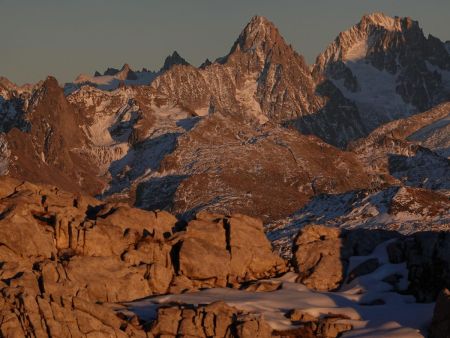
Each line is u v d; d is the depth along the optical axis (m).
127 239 111.44
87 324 91.38
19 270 98.31
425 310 103.94
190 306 99.12
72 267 103.31
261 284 111.94
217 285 112.31
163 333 94.81
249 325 95.00
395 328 99.81
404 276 114.00
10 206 110.31
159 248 111.38
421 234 115.81
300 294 108.88
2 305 90.19
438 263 112.62
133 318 96.69
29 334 89.31
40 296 91.75
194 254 111.56
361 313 103.75
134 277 105.19
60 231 108.88
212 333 95.19
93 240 109.25
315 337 98.12
